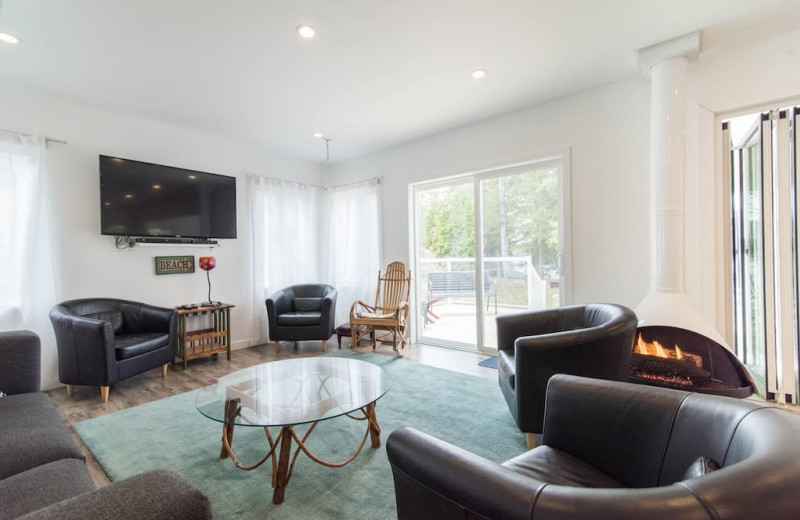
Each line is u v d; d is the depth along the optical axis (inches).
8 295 114.3
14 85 117.6
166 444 83.7
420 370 135.3
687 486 24.3
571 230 131.1
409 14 85.1
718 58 102.7
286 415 67.6
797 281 96.7
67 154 128.8
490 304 158.4
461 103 135.6
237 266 177.6
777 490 22.6
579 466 47.5
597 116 124.8
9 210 114.9
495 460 75.3
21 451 48.7
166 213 147.9
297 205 198.8
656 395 44.9
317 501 64.1
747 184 105.9
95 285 135.1
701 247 105.9
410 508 36.4
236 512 61.4
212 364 149.0
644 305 105.0
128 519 25.4
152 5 80.1
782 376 99.1
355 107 138.0
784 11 85.9
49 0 77.7
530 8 83.8
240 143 179.0
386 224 190.5
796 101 95.8
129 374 116.0
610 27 91.6
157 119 148.1
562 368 73.1
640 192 117.6
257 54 101.0
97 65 105.8
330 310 168.9
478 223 160.4
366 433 78.7
